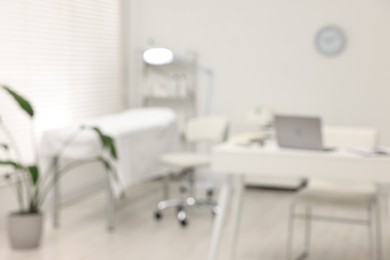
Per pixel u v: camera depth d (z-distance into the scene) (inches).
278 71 308.5
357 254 214.1
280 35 307.0
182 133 317.4
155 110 288.2
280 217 256.8
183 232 235.1
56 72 274.2
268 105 310.5
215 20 314.7
